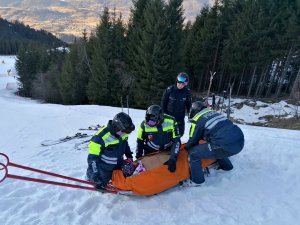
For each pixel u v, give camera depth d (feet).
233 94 101.86
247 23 88.12
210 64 101.91
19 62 156.15
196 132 15.71
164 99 19.81
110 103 90.63
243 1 97.25
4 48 394.93
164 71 78.48
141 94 80.18
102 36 88.69
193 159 16.22
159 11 78.28
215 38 98.12
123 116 13.79
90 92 92.58
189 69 104.58
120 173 15.58
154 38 78.54
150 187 15.40
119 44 91.40
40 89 127.65
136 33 86.63
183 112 20.08
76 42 110.11
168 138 16.57
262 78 98.68
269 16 87.76
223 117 15.30
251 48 89.86
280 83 93.56
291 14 84.43
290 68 98.99
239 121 73.05
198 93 103.19
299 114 70.13
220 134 14.60
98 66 88.43
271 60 90.22
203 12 105.60
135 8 92.38
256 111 79.51
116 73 86.28
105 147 14.33
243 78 101.71
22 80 156.04
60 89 109.19
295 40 83.61
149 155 16.90
